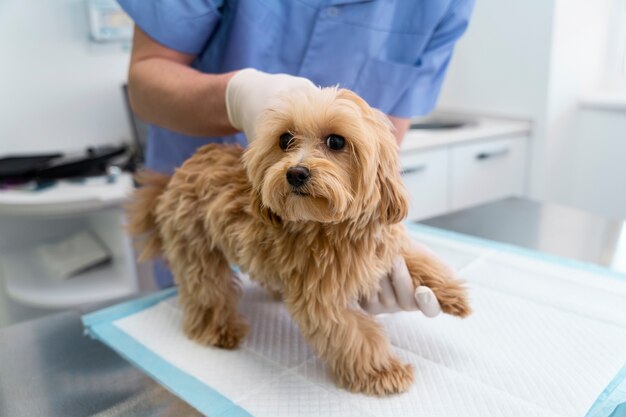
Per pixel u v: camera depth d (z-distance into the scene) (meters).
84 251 1.54
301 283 0.56
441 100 2.13
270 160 0.52
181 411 0.54
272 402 0.55
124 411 0.55
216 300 0.67
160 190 0.71
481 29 1.92
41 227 1.67
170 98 0.68
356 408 0.54
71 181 1.41
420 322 0.68
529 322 0.68
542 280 0.79
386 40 0.83
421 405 0.54
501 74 1.90
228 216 0.59
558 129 1.84
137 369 0.62
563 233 1.00
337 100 0.50
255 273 0.60
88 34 1.62
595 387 0.55
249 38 0.79
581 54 1.81
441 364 0.60
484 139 1.79
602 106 1.78
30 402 0.57
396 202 0.52
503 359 0.60
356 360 0.56
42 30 1.55
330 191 0.47
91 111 1.68
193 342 0.67
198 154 0.67
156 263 1.01
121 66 1.70
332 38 0.80
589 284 0.77
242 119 0.61
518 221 1.07
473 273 0.81
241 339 0.67
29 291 1.40
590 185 1.89
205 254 0.66
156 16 0.73
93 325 0.71
